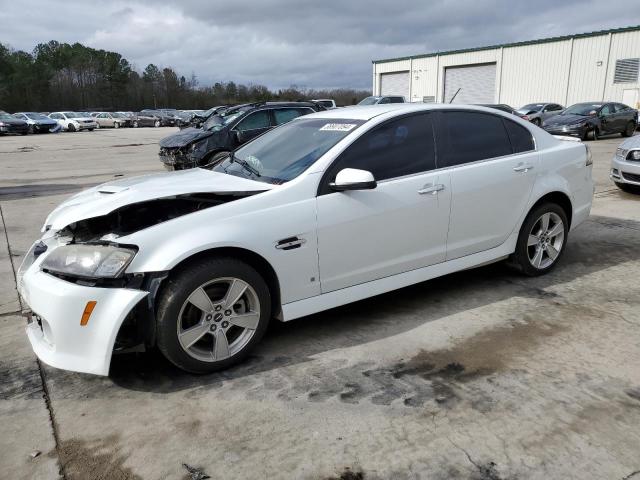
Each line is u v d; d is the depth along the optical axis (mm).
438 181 3916
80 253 2994
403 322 3904
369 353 3455
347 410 2834
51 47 91938
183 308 3010
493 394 2951
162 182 3645
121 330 2938
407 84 42875
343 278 3605
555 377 3107
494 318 3934
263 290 3277
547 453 2465
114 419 2807
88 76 83312
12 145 24438
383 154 3752
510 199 4355
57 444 2615
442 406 2850
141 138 29391
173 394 3027
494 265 5117
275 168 3705
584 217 5062
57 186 11141
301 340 3654
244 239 3139
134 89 85312
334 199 3475
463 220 4109
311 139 3873
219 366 3217
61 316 2867
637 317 3900
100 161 16594
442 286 4598
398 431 2650
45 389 3121
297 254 3357
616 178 8508
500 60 35406
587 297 4297
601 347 3455
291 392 3020
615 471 2340
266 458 2479
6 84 74188
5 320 4129
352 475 2359
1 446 2609
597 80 30734
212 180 3648
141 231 2984
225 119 11656
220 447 2564
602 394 2922
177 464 2455
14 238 6695
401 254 3836
